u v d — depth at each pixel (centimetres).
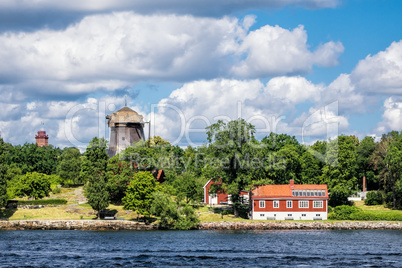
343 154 14025
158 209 11744
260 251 8294
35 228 11825
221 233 10938
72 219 12300
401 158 13838
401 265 7206
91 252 8194
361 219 12375
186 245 8969
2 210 12769
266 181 12569
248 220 12288
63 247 8712
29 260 7525
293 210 12581
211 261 7456
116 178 13962
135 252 8188
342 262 7400
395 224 11950
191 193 13750
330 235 10569
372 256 7875
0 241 9512
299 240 9694
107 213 13038
